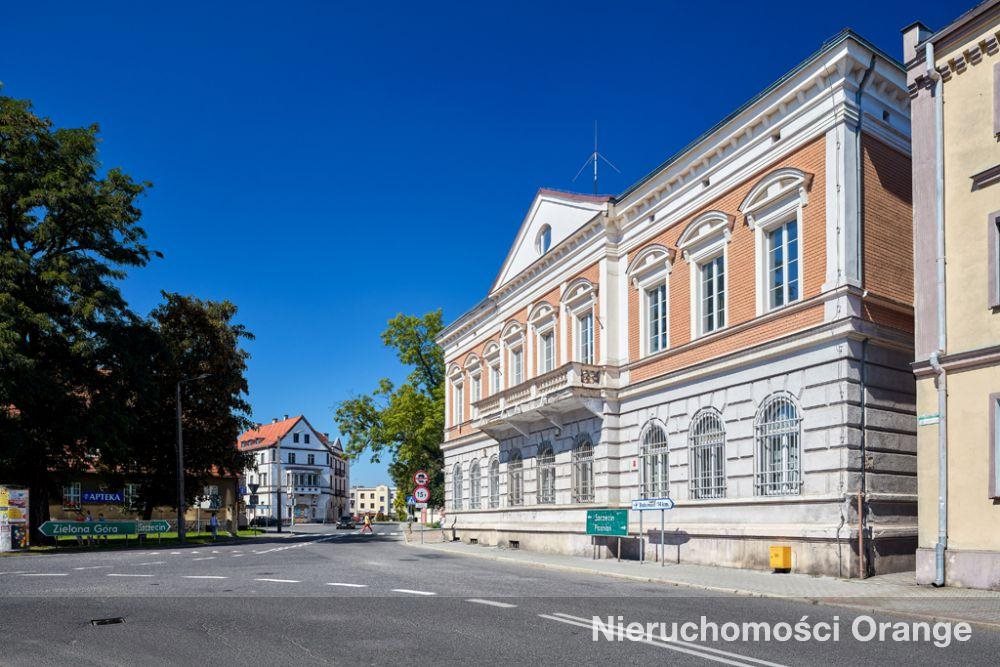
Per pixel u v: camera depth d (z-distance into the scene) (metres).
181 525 40.97
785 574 17.53
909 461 17.89
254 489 56.34
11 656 8.61
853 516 16.77
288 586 15.00
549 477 28.78
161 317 45.50
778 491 18.67
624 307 25.50
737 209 20.75
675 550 21.78
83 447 36.19
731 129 20.92
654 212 24.16
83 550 32.88
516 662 8.12
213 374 45.16
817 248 18.20
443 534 38.00
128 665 8.13
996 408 14.26
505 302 33.72
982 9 14.97
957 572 14.50
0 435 31.23
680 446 22.17
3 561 24.89
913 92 16.34
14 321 30.34
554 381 26.42
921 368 15.53
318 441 124.75
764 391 19.31
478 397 37.56
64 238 35.28
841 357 17.33
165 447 44.12
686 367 21.98
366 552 27.88
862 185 18.03
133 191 37.66
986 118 15.02
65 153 35.22
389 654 8.52
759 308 19.75
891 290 18.11
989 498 14.23
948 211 15.49
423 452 51.56
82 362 34.59
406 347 52.62
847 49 17.78
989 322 14.60
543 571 19.45
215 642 9.24
